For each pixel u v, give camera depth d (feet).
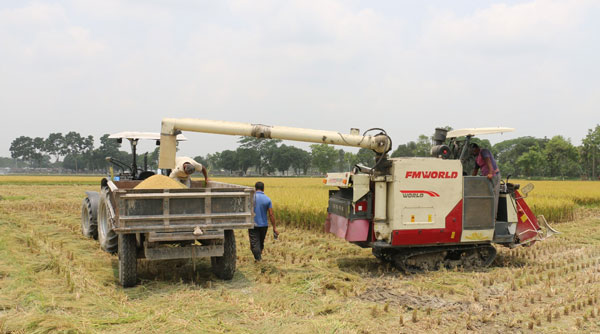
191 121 21.15
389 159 23.27
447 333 14.39
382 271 23.59
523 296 18.57
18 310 15.67
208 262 24.80
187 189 19.02
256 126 21.66
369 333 14.37
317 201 44.75
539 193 75.56
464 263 24.36
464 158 25.96
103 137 479.00
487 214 23.82
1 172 490.49
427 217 22.71
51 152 537.65
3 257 23.12
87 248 27.91
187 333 14.03
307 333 14.11
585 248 30.63
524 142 408.87
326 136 22.17
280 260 25.43
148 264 23.56
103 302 16.78
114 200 18.75
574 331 14.52
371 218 23.13
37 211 50.19
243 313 16.10
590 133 307.78
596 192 78.13
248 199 20.11
